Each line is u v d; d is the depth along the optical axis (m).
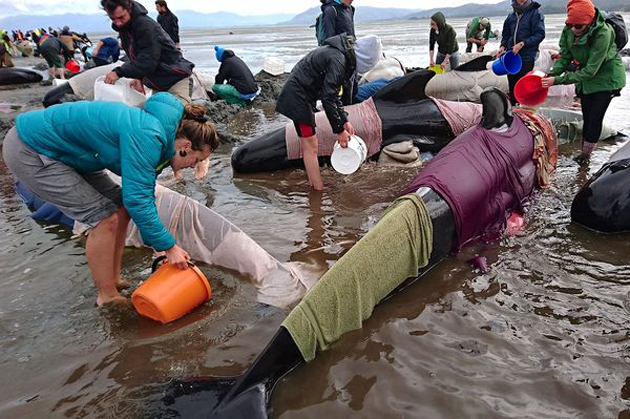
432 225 3.75
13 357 3.06
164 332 3.26
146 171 3.08
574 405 2.54
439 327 3.17
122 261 4.23
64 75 17.17
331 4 7.81
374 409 2.55
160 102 3.24
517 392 2.63
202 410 2.53
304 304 2.91
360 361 2.89
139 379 2.85
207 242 4.07
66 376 2.89
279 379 2.78
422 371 2.79
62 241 4.61
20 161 3.23
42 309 3.53
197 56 29.83
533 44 7.64
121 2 5.75
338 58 5.04
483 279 3.71
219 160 6.94
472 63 8.56
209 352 3.06
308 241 4.42
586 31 5.48
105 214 3.39
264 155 6.22
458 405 2.55
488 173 4.30
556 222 4.61
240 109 10.85
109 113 3.13
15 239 4.66
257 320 3.35
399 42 33.28
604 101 5.80
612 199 4.30
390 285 3.42
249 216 5.01
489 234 4.29
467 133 4.70
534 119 5.28
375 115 6.25
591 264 3.88
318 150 6.21
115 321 3.39
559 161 6.24
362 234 4.52
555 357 2.87
